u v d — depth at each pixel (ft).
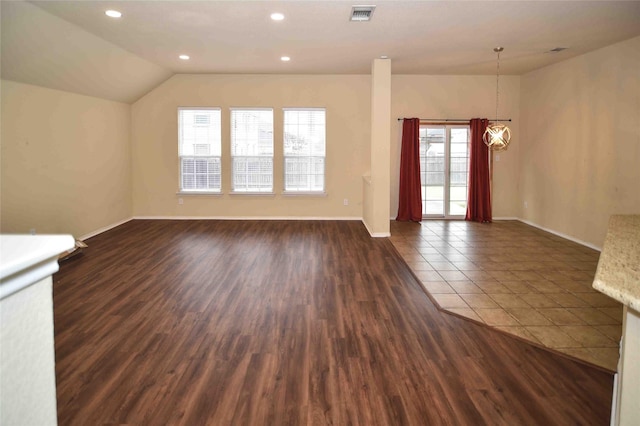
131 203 28.27
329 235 24.12
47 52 16.67
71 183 21.20
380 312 12.96
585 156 21.63
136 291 14.64
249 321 12.24
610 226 4.44
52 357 2.29
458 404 8.32
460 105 28.32
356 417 7.92
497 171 28.99
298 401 8.41
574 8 14.66
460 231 25.39
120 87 24.18
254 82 27.71
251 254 19.77
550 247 21.33
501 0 13.88
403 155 28.37
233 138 28.22
